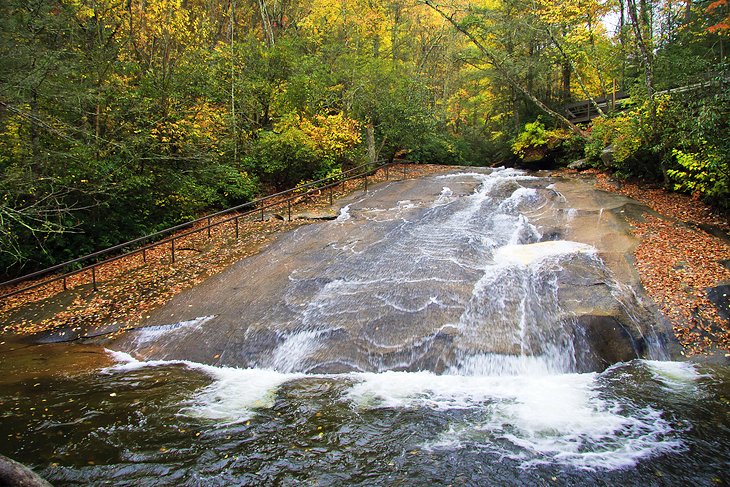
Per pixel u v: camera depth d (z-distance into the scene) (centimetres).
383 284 857
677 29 1630
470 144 2927
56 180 991
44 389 612
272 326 775
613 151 1508
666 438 474
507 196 1413
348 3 2505
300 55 2120
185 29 1588
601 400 559
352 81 1978
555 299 762
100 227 1189
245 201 1579
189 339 779
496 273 848
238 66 1864
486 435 483
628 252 905
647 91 1321
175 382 639
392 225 1184
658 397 561
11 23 913
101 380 646
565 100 2502
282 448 463
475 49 2430
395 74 2058
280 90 1872
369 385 617
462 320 735
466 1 2864
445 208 1302
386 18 2686
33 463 438
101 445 470
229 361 719
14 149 1016
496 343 687
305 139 1628
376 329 734
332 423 512
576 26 1838
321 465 436
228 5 2277
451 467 430
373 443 471
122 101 1237
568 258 878
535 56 2222
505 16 2189
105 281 1028
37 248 1091
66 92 982
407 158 2356
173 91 1428
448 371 659
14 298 979
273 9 2473
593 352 672
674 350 683
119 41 1463
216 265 1062
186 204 1384
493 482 408
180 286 972
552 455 446
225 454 453
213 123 1556
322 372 670
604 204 1210
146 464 436
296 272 959
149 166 1275
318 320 772
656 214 1138
